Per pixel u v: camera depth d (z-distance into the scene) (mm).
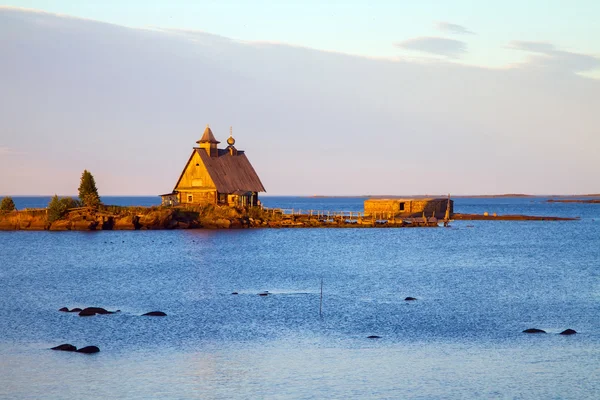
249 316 57500
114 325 53281
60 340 48438
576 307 62250
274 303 63906
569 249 124688
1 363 42688
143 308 60969
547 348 46844
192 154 166250
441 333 51438
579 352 45719
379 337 50094
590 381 39844
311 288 74125
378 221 189000
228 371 41500
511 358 44438
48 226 153375
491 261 103750
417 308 61594
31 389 38062
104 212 158500
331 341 49000
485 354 45438
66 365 42406
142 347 46844
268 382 39625
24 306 61469
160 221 155125
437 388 38719
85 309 57875
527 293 70625
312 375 40906
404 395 37688
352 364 43094
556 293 70562
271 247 125250
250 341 48812
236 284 77062
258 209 172125
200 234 147000
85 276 83438
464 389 38562
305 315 58156
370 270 91438
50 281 78812
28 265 94812
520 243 138250
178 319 55938
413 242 138750
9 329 51656
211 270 90312
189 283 77688
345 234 156125
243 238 141000
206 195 164625
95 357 44250
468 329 52750
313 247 125875
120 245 124625
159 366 42438
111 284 76500
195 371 41500
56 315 57031
